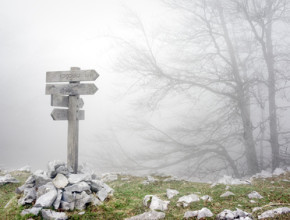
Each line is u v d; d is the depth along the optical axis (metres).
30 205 4.71
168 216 4.38
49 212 4.34
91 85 5.52
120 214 4.57
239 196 5.39
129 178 8.48
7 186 6.62
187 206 4.83
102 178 8.62
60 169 5.23
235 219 3.84
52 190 4.78
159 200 4.92
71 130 5.64
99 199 5.11
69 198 4.70
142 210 4.71
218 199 5.27
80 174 5.33
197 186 6.98
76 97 5.66
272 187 6.48
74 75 5.68
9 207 4.75
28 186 5.09
